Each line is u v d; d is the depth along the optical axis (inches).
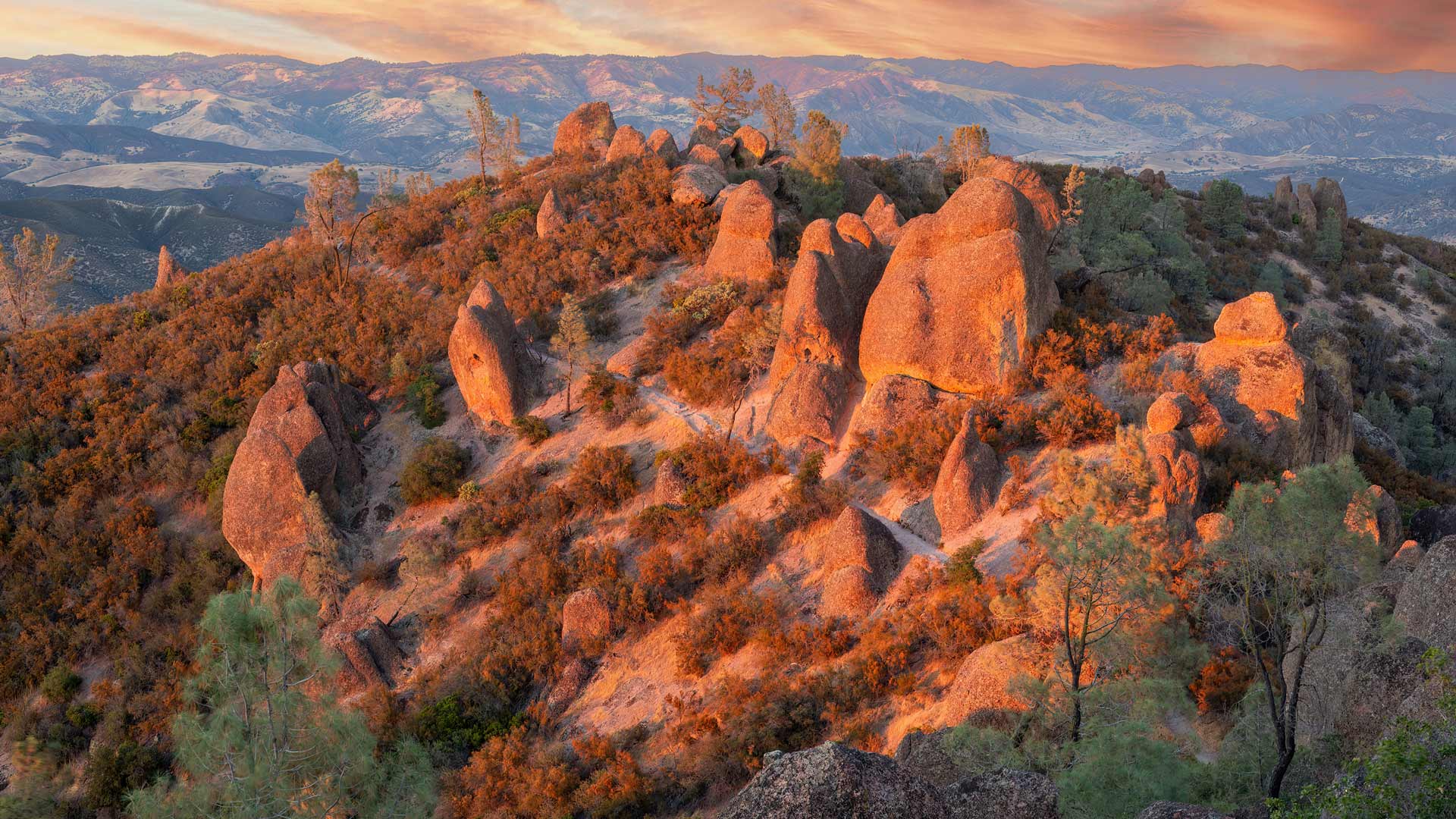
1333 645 867.4
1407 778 530.0
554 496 1806.1
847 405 1790.1
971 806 655.1
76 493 2034.9
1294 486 831.7
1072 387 1583.4
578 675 1504.7
